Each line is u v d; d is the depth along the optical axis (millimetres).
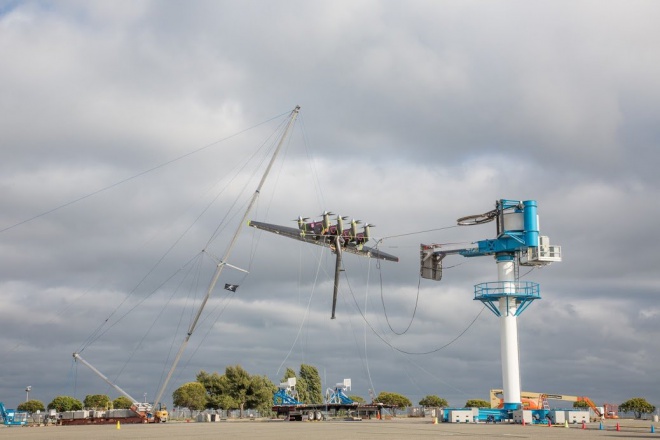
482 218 82562
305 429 55312
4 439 43000
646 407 115688
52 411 108250
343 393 92312
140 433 50750
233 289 99250
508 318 77875
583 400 98562
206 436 44000
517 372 77062
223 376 136125
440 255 85812
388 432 48812
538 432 51156
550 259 76625
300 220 87688
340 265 87188
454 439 39281
